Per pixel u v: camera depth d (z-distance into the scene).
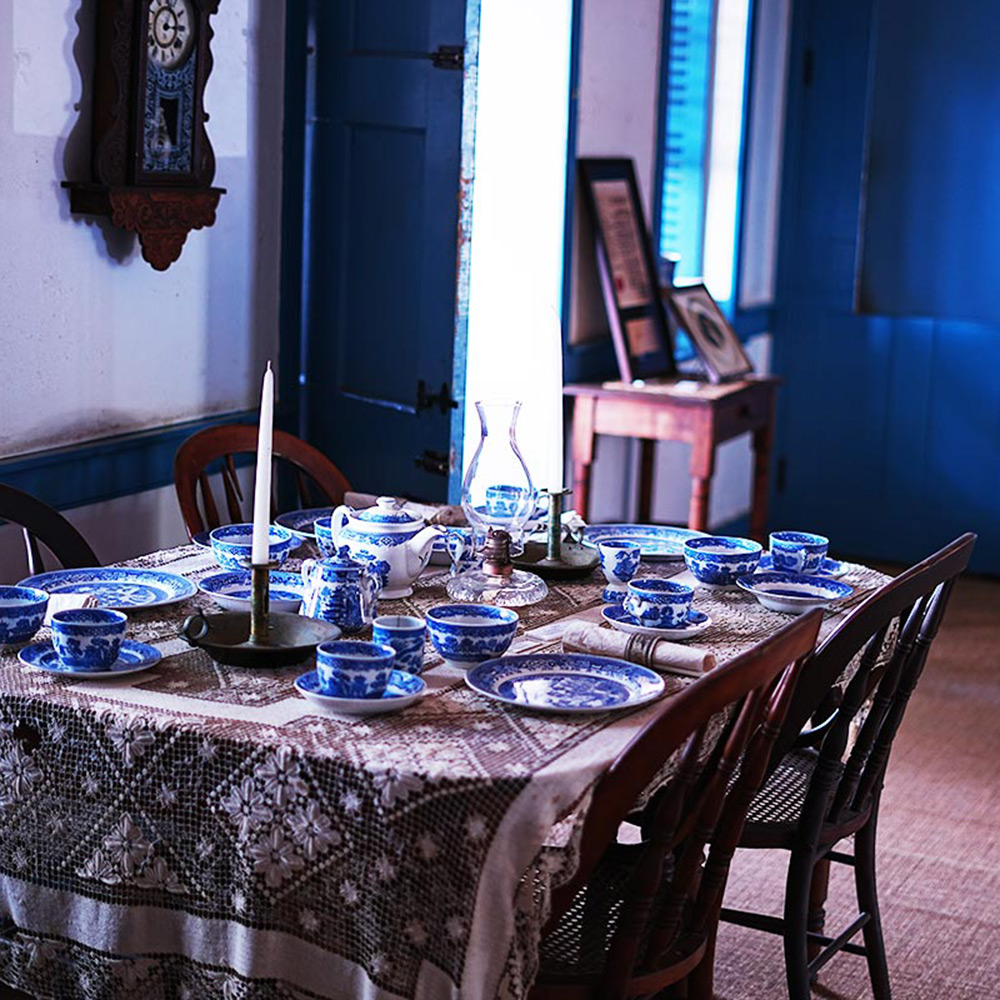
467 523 2.93
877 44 6.14
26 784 1.89
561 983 1.83
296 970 1.78
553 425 2.62
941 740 4.12
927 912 3.09
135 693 1.90
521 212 4.70
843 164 6.27
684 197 5.70
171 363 3.66
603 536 2.93
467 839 1.68
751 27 5.73
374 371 3.98
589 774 1.71
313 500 4.16
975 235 6.13
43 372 3.23
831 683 2.10
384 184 3.88
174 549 2.70
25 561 3.21
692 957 1.95
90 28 3.22
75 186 3.22
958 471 6.27
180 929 1.84
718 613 2.42
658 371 5.03
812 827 2.27
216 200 3.52
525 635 2.25
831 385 6.42
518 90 4.64
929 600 2.39
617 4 4.84
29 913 1.92
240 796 1.76
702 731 1.74
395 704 1.86
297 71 3.96
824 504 6.52
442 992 1.71
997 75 6.00
